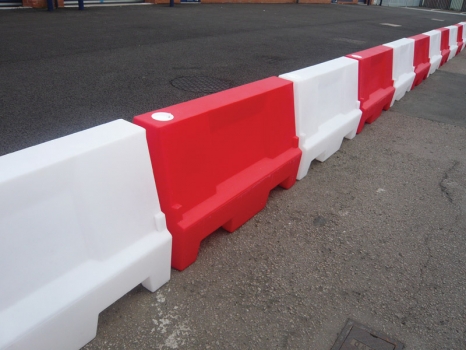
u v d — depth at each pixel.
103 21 10.53
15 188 1.49
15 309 1.56
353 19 16.62
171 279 2.29
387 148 4.31
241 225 2.80
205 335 1.96
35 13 11.01
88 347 1.86
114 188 1.85
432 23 18.17
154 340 1.91
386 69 5.09
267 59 7.62
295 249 2.61
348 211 3.08
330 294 2.26
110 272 1.85
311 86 3.27
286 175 3.16
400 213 3.10
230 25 11.73
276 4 20.33
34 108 4.39
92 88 5.19
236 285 2.27
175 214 2.15
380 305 2.20
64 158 1.64
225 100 2.50
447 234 2.87
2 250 1.50
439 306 2.22
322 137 3.55
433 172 3.83
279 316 2.09
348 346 1.94
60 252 1.69
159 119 2.06
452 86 7.16
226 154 2.57
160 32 9.60
